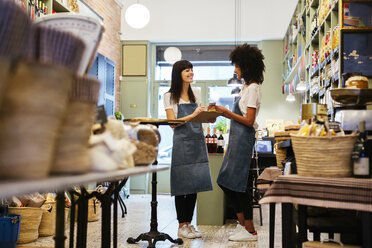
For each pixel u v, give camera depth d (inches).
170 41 416.2
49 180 33.2
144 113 409.1
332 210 108.3
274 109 402.9
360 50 159.9
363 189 79.3
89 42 60.1
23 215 159.9
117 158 48.4
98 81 43.9
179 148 170.2
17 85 33.1
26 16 34.0
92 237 171.5
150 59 417.7
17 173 32.8
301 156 86.4
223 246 155.3
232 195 165.6
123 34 410.6
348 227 94.6
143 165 66.9
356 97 99.1
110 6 372.2
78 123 41.0
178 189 169.3
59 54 38.0
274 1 396.8
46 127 34.5
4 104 32.7
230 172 158.9
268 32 398.0
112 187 98.0
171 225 209.8
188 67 169.2
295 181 85.4
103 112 59.2
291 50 356.8
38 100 33.8
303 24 290.7
